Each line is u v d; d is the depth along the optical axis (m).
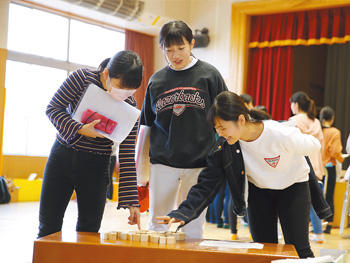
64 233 1.90
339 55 9.12
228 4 7.86
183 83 2.41
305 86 10.38
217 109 1.89
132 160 2.21
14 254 3.39
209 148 2.41
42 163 7.75
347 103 8.99
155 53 9.18
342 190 5.86
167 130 2.44
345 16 6.87
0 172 6.83
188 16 8.34
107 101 2.04
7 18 6.82
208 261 1.61
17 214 5.55
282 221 2.22
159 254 1.63
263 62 7.59
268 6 7.21
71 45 8.08
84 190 2.13
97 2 7.20
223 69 7.84
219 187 2.16
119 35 8.77
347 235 5.14
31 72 7.59
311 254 2.17
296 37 7.26
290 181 2.15
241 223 5.63
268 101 7.49
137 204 2.15
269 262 1.58
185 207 2.06
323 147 5.27
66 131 2.01
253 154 2.11
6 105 7.34
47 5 7.59
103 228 4.82
